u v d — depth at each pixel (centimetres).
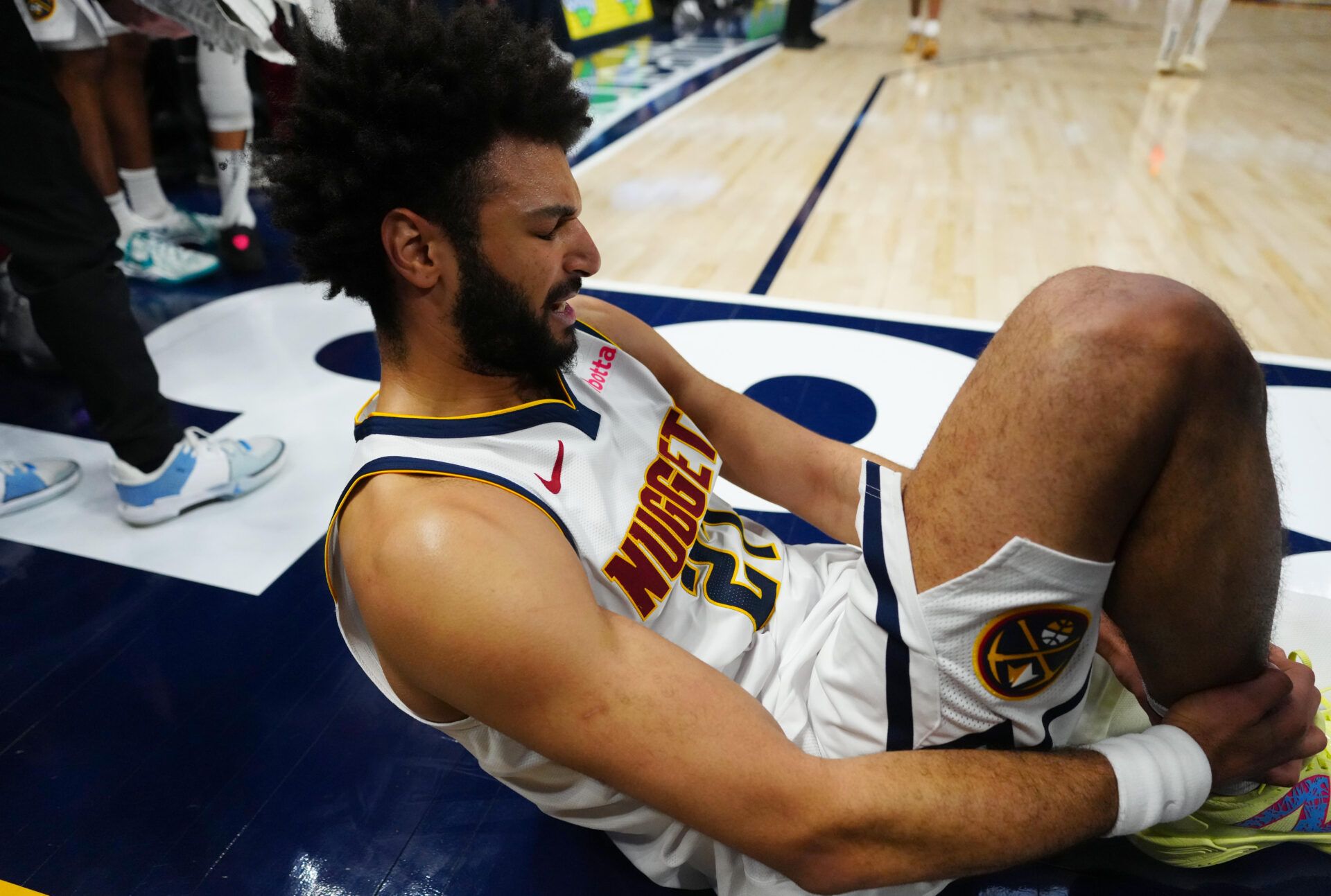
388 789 124
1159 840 106
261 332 257
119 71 286
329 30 96
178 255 287
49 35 229
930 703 81
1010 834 75
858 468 108
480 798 122
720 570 97
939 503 80
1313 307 274
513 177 74
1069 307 74
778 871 77
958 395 84
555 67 77
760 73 627
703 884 106
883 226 343
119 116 291
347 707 137
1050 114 519
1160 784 79
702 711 71
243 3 186
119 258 166
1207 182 396
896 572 81
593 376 95
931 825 74
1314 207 364
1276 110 531
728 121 498
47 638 151
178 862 114
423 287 77
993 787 76
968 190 385
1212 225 344
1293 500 181
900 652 81
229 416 215
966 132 478
